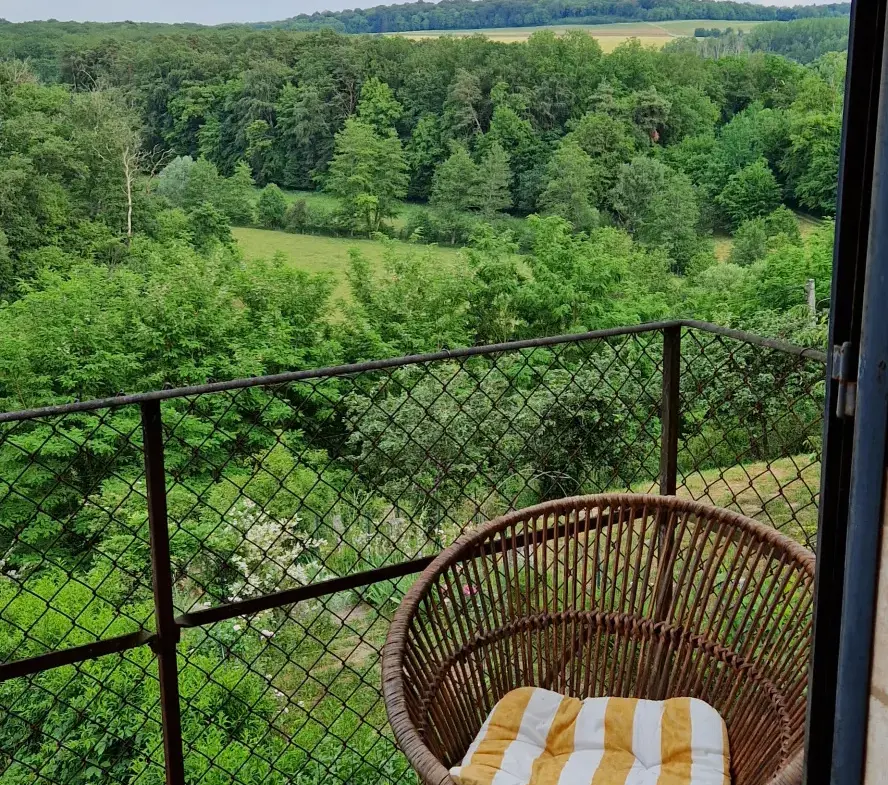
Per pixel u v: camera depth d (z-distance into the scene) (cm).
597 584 165
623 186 3441
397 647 131
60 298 2261
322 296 2531
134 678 420
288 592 157
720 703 141
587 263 2622
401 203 3650
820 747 91
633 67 3600
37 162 2917
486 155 3553
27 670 138
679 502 152
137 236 3006
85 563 859
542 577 156
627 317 2638
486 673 150
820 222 3366
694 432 200
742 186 3428
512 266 2623
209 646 438
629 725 138
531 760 135
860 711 82
